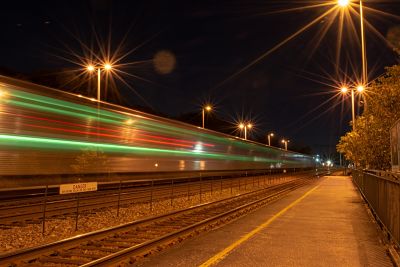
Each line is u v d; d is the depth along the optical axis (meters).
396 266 7.73
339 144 33.25
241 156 40.31
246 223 13.73
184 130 28.16
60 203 15.95
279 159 57.94
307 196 25.39
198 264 8.14
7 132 15.07
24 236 10.98
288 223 13.74
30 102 16.12
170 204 19.94
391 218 9.69
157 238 10.04
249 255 8.91
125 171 21.55
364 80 22.80
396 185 8.81
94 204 16.39
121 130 21.44
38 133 16.38
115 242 10.25
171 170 26.06
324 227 12.85
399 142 10.12
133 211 16.77
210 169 32.25
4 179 14.89
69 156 17.91
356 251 9.32
